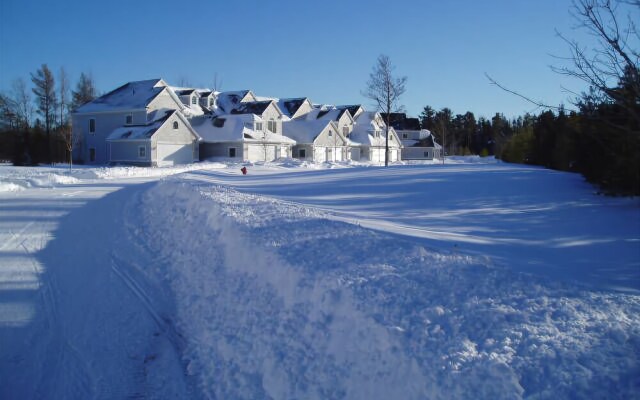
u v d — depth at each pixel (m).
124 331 6.76
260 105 60.00
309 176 26.28
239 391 5.12
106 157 55.41
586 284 6.30
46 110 70.94
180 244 10.59
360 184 20.08
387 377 4.40
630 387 3.82
